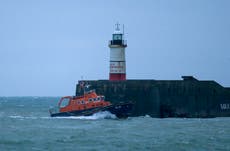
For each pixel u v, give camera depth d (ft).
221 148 505.25
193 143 534.78
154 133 617.21
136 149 493.36
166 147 507.30
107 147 504.02
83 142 537.24
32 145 517.55
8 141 542.98
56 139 561.02
